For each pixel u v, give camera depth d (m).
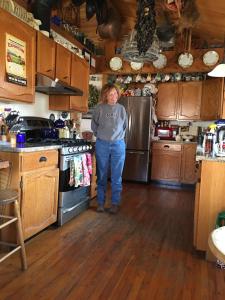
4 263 1.92
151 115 4.82
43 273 1.81
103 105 3.11
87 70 3.88
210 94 4.55
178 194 4.24
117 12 3.93
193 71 4.59
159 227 2.77
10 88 2.25
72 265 1.94
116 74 5.13
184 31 4.29
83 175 2.90
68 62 3.23
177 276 1.85
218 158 2.16
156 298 1.60
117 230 2.64
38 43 2.59
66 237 2.42
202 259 2.11
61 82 2.97
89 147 3.18
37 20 2.64
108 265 1.96
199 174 2.22
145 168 4.89
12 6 2.31
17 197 1.82
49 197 2.48
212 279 1.83
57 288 1.65
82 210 3.16
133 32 2.89
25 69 2.42
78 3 3.26
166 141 4.87
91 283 1.72
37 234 2.45
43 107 3.42
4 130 2.41
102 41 4.87
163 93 5.05
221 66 2.36
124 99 4.91
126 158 4.97
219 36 4.32
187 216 3.15
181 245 2.35
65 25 3.70
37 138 3.07
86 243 2.31
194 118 4.88
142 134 4.86
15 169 2.06
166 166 4.91
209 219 2.17
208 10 3.37
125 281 1.76
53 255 2.07
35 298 1.55
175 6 3.02
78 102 3.68
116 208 3.18
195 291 1.68
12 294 1.57
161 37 3.98
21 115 2.98
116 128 3.06
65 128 3.56
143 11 2.60
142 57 2.99
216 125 2.45
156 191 4.39
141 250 2.23
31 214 2.23
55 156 2.54
